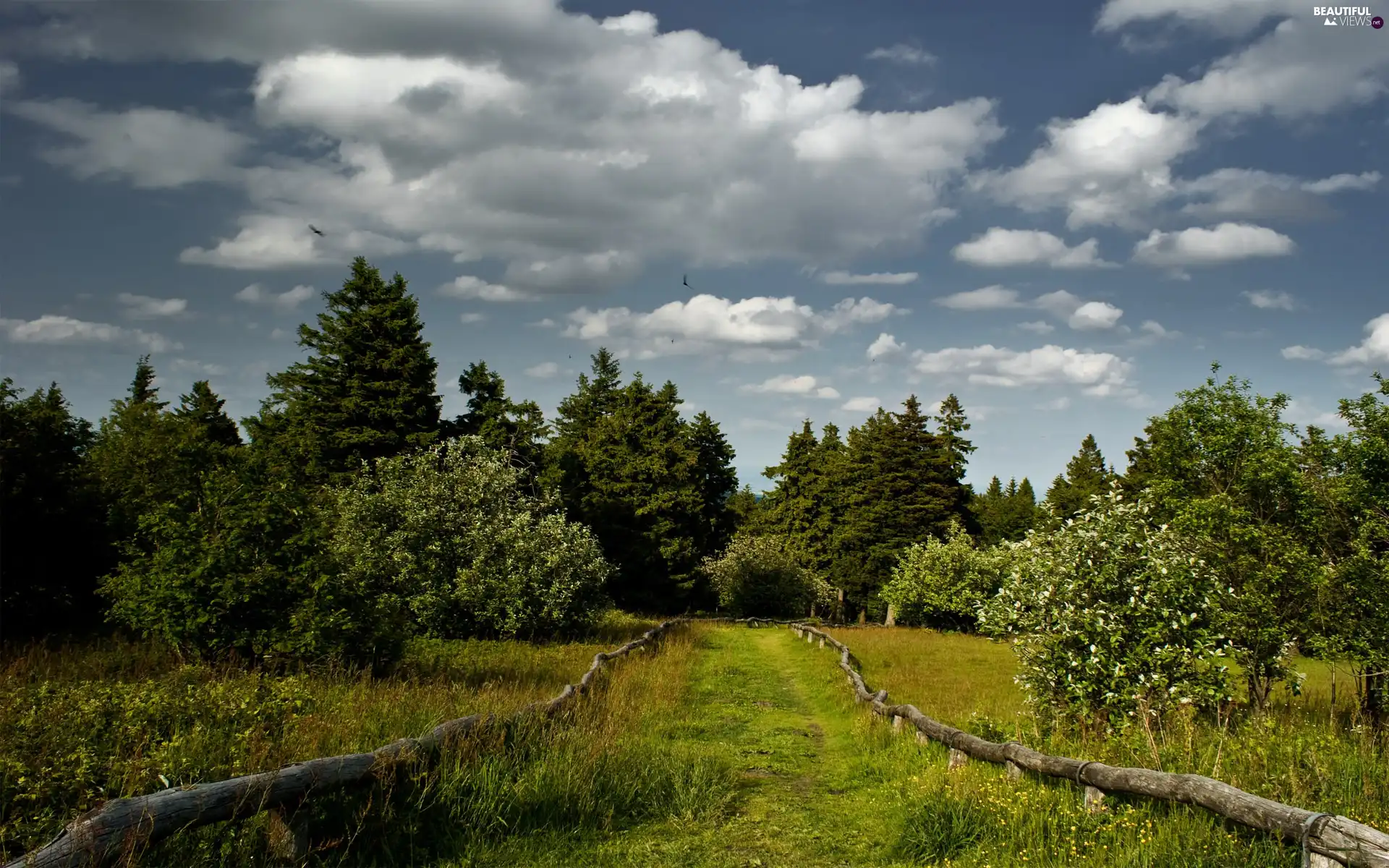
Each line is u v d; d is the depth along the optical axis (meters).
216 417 40.53
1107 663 9.28
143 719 6.59
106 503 16.53
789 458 63.53
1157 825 5.55
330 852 5.45
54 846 3.92
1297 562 10.58
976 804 6.82
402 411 33.84
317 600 11.57
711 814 7.55
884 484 53.72
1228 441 11.85
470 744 7.32
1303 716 10.69
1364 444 11.21
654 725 11.55
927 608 39.56
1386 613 10.13
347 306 35.47
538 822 6.74
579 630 24.59
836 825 7.45
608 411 61.97
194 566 10.96
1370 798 6.07
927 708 13.30
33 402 15.50
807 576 50.34
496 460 25.11
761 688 17.62
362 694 9.74
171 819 4.46
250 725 6.92
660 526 48.16
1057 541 10.34
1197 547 11.18
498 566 21.72
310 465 26.75
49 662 11.14
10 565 14.27
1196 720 9.02
